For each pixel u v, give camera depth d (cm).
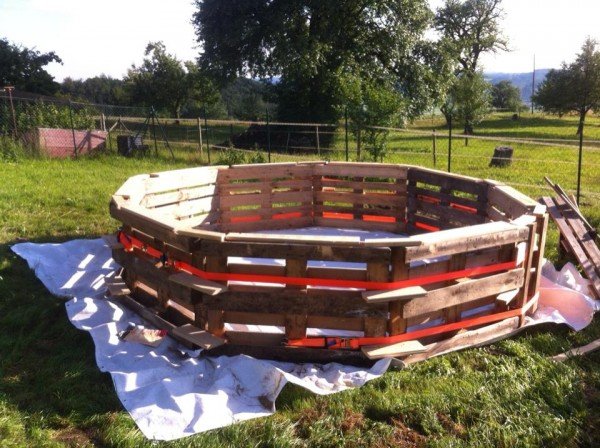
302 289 376
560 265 603
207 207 705
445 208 677
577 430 312
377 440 303
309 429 310
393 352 371
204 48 2798
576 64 4397
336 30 2617
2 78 3816
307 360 382
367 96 1330
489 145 2536
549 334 434
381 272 367
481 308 445
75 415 321
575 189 1185
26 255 589
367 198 760
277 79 2977
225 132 3083
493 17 5288
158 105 4834
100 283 524
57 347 407
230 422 313
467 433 310
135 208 445
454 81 3167
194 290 385
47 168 1273
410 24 2767
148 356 380
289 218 771
